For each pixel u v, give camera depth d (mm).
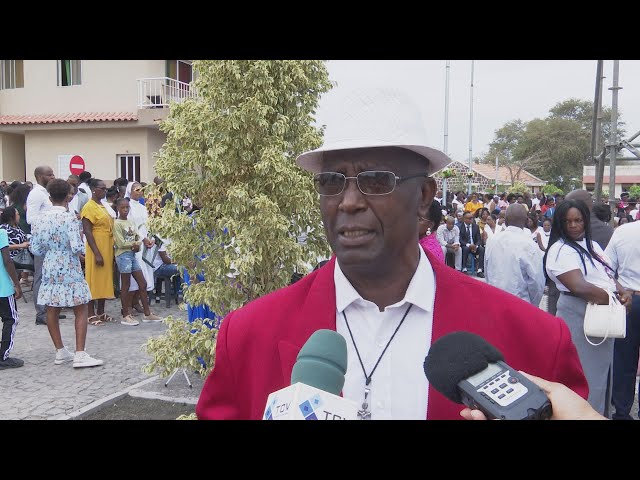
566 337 1458
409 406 1407
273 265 3701
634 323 4586
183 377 5543
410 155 1419
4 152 18125
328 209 1434
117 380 5516
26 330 7527
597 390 3863
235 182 3586
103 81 16641
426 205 1549
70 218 5840
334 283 1562
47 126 16781
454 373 1158
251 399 1551
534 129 56344
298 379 1260
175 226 3564
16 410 4695
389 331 1483
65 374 5695
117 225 7797
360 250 1393
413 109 1438
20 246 7945
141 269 8109
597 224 5609
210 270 3670
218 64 3428
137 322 7902
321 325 1509
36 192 8633
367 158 1385
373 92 1413
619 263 4660
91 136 16750
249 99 3381
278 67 3516
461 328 1438
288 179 3490
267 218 3369
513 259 4562
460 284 1514
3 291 5797
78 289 5879
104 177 16734
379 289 1493
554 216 3992
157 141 16828
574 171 54594
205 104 3525
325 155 1467
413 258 1486
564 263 3816
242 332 1587
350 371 1464
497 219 13859
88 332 7465
